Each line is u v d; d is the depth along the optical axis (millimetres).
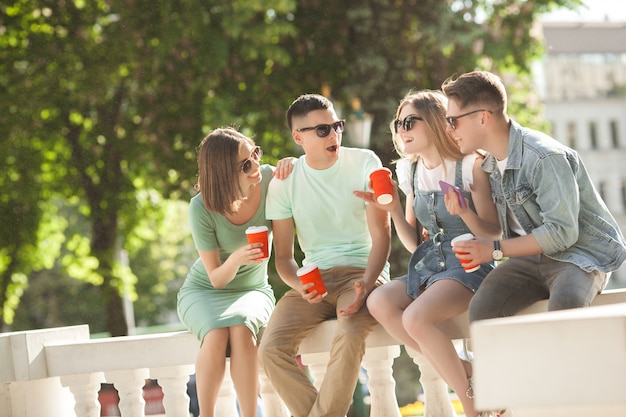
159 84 14773
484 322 2344
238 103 15125
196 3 14117
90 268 16297
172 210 17688
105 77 14562
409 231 4672
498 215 4359
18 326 29328
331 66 15406
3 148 14875
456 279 4309
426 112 4473
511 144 4129
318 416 4387
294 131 4797
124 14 14414
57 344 5254
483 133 4172
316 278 4422
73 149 15297
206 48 14352
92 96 14672
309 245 4891
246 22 14516
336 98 15430
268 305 4910
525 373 2281
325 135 4723
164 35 14125
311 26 15492
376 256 4613
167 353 4973
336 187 4789
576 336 2248
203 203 4812
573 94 46250
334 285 4703
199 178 4785
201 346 4625
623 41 45750
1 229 15281
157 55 14172
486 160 4352
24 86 14734
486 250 3973
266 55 14578
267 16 15359
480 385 2311
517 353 2285
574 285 3943
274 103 15227
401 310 4398
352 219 4812
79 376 5297
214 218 4855
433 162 4504
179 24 14133
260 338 4820
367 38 15562
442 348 4129
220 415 5230
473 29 15836
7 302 15898
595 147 47438
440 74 15953
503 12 16438
